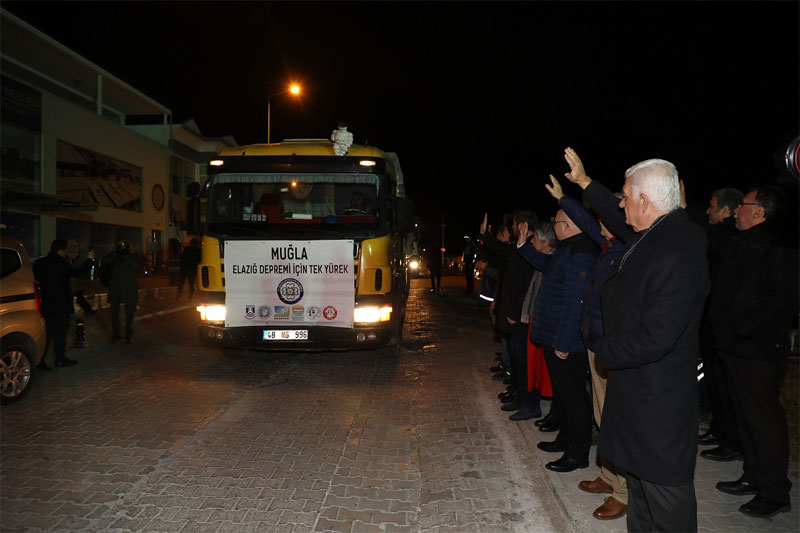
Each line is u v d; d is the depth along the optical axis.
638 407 2.46
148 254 29.58
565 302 3.84
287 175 7.35
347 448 4.76
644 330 2.36
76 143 24.09
